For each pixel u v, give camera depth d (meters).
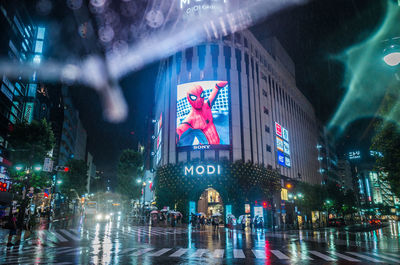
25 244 16.70
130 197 66.38
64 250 14.33
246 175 46.62
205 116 47.50
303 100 88.00
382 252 15.07
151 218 40.72
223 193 45.53
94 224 38.06
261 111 55.75
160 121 61.84
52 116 81.88
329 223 57.62
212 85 48.78
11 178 31.06
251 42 57.53
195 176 46.00
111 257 12.22
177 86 50.47
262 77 59.34
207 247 16.38
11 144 30.61
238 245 17.67
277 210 52.78
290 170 66.25
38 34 64.31
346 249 16.28
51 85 81.06
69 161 71.06
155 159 72.44
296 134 75.12
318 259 12.32
